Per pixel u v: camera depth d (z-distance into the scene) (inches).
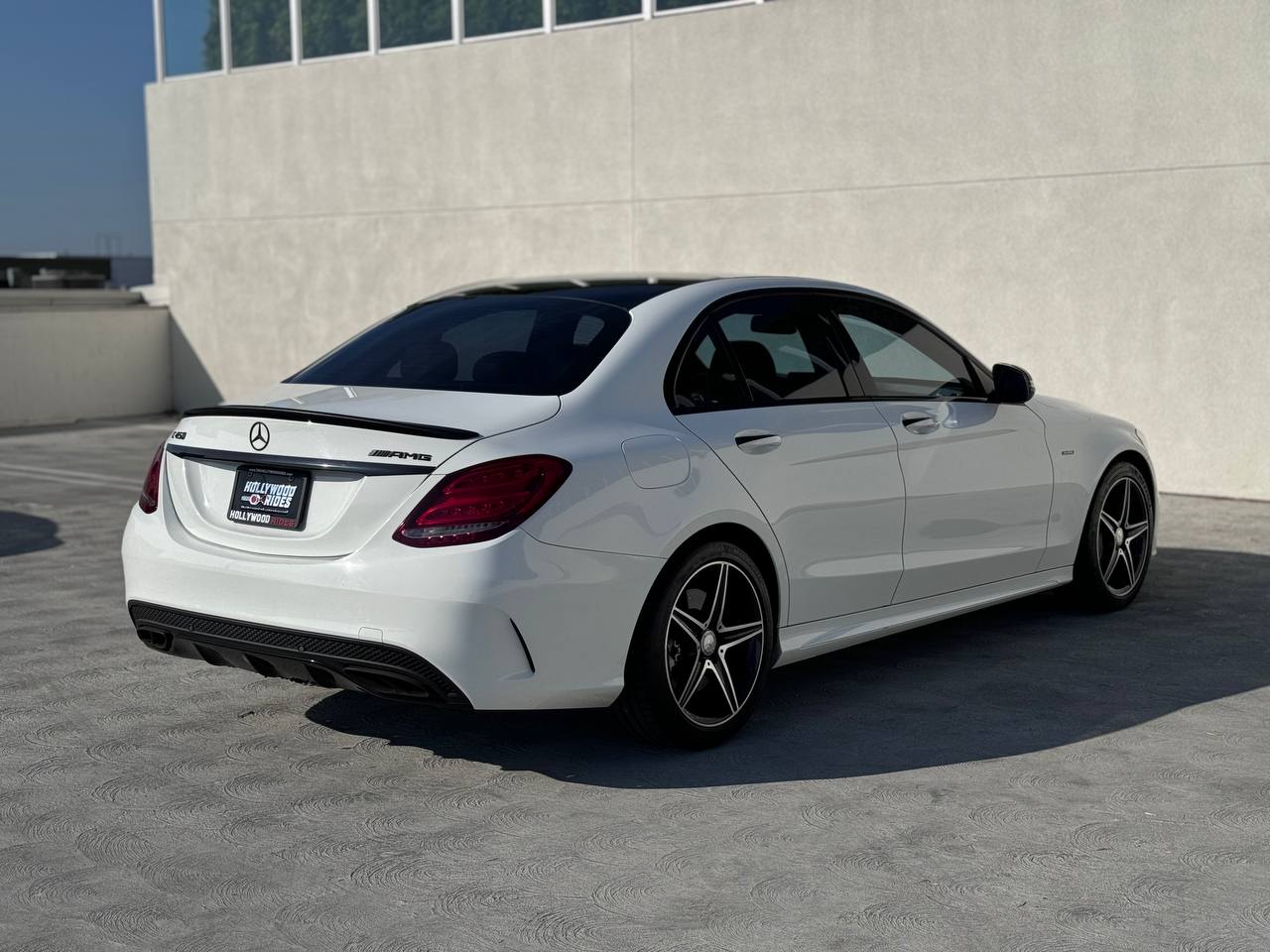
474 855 135.9
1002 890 126.2
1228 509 356.5
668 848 137.3
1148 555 247.4
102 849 138.0
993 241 406.9
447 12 529.0
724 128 457.4
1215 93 366.9
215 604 157.1
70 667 209.0
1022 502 215.5
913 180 419.8
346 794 153.7
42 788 156.0
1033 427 218.1
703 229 466.3
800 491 176.6
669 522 158.4
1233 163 366.0
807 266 444.1
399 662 146.1
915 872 130.6
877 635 191.9
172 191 634.2
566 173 499.8
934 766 161.6
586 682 153.3
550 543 147.6
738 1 450.9
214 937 117.7
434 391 164.9
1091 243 390.3
